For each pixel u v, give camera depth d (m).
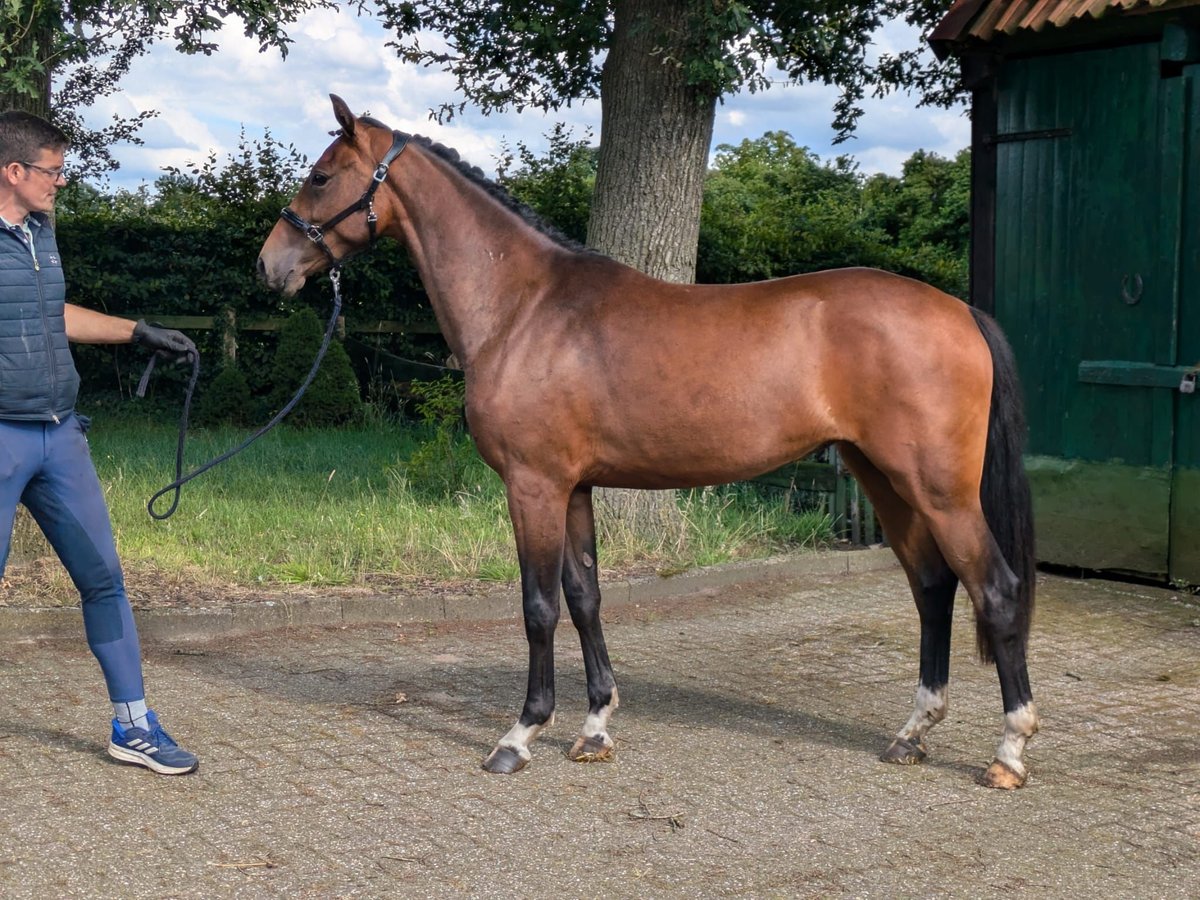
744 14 6.18
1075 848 3.28
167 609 5.59
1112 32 6.54
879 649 5.42
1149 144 6.46
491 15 7.62
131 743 3.79
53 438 3.68
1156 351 6.52
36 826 3.36
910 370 3.62
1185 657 5.27
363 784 3.72
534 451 3.89
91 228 12.13
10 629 5.37
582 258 4.05
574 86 9.23
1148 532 6.65
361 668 5.07
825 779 3.80
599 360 3.83
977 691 4.77
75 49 5.35
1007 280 7.20
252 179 12.73
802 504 8.05
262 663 5.12
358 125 4.13
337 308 4.30
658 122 6.84
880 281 3.78
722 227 12.54
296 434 11.19
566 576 4.05
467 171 4.14
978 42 7.03
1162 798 3.64
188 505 7.71
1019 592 3.73
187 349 3.93
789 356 3.71
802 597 6.48
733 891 3.00
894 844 3.30
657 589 6.47
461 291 4.07
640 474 3.93
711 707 4.57
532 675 3.95
